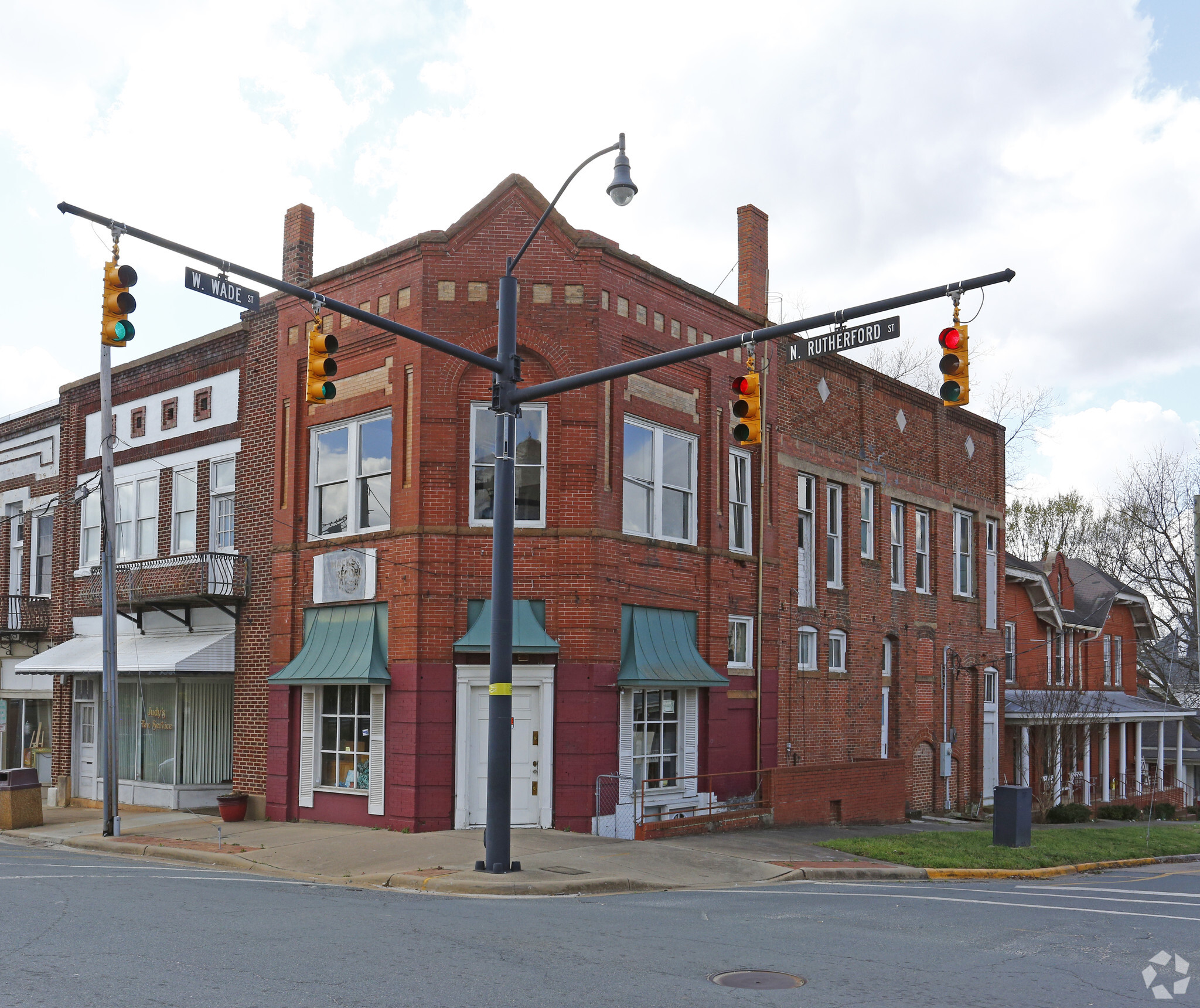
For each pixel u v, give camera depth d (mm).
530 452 19297
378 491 20047
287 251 22438
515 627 18750
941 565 30078
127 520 26047
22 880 13523
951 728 29812
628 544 19703
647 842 17391
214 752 23719
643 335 20484
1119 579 55781
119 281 11812
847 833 21344
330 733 20516
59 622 28062
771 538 23500
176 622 24250
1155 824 31078
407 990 7664
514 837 17344
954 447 31219
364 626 19672
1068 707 34062
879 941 10250
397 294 19812
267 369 22656
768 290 24953
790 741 23641
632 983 8078
